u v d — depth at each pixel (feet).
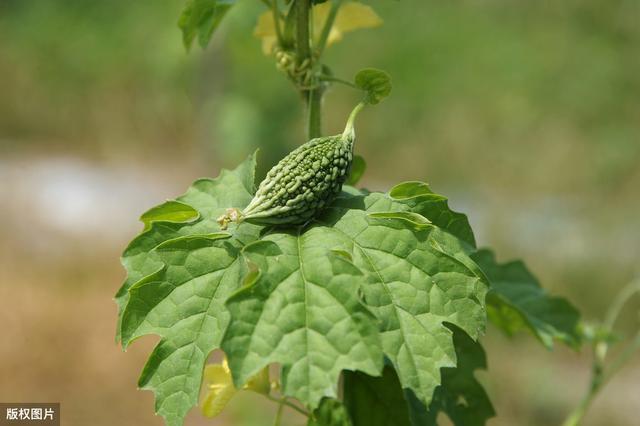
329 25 9.49
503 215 42.24
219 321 7.00
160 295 7.11
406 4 55.57
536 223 42.55
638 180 47.03
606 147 48.93
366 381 8.93
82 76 62.13
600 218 42.37
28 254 39.34
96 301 35.68
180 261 7.22
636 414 30.37
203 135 34.47
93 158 61.41
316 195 7.34
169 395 6.84
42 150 62.18
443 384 9.83
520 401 30.60
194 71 34.65
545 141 51.93
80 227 44.09
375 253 7.11
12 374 29.53
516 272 11.61
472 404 9.88
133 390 29.55
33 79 64.54
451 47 55.01
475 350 9.93
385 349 6.70
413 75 55.16
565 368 33.63
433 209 7.80
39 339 31.83
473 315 6.98
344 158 7.55
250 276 7.42
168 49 34.86
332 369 6.36
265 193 7.35
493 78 54.80
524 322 10.93
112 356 31.40
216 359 26.03
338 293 6.64
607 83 52.01
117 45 57.16
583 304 37.78
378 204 7.58
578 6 54.90
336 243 7.08
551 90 53.31
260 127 33.17
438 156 55.57
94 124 64.23
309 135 9.32
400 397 8.85
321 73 9.41
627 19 53.72
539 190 49.96
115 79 60.75
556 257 39.27
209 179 8.29
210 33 9.86
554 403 30.25
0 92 65.67
